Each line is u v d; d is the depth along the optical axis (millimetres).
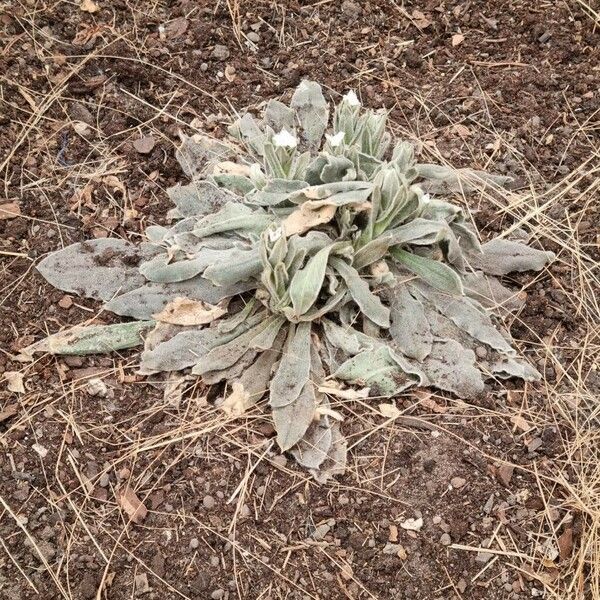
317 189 758
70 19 961
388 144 854
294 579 688
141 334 782
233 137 898
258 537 703
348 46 984
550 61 990
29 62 920
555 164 928
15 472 718
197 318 778
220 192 841
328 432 734
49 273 799
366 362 756
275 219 789
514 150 926
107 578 683
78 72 926
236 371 759
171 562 691
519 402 780
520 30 1013
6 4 952
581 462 755
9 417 741
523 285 849
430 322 792
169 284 792
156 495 716
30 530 698
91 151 884
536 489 740
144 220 850
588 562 719
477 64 986
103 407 753
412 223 783
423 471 734
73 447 733
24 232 830
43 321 788
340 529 708
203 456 731
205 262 780
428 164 876
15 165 865
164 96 929
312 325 782
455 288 772
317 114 898
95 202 856
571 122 952
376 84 960
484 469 740
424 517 716
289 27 989
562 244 875
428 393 770
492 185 897
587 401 788
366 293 756
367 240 777
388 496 721
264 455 731
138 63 940
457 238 835
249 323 773
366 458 738
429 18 1013
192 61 953
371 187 759
